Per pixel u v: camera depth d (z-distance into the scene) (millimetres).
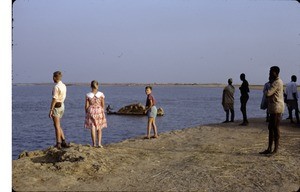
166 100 99250
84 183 6367
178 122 36875
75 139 25000
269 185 6426
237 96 136500
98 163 7445
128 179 6711
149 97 11664
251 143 10633
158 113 45625
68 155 7770
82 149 8305
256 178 6859
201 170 7445
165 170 7422
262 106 15469
